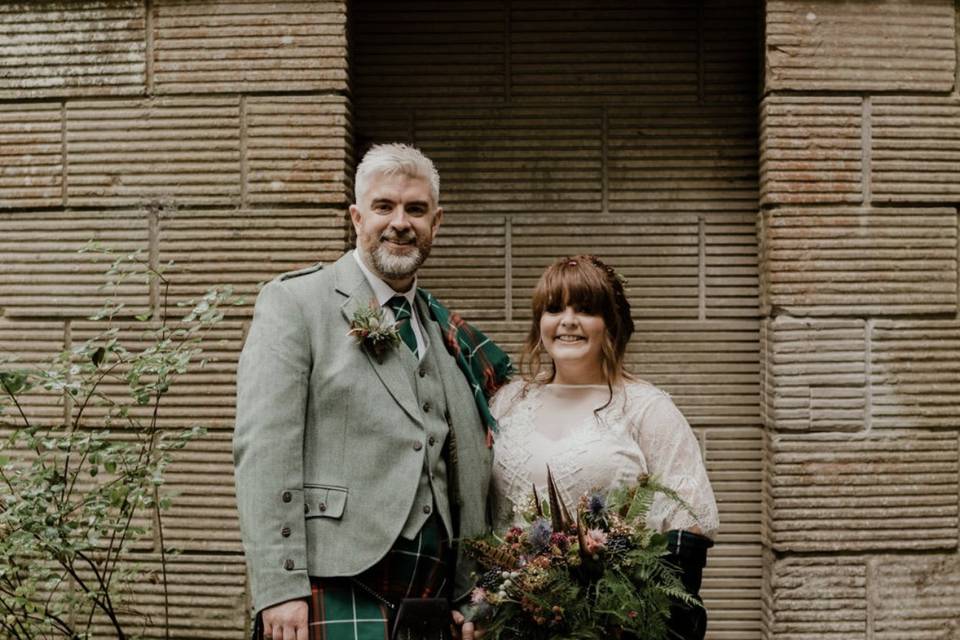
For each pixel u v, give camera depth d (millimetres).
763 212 3125
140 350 3072
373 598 2082
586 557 1975
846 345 3012
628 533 2012
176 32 3057
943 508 3016
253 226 3045
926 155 3031
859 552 3008
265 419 2066
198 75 3055
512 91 3375
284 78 3033
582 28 3361
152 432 2730
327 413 2139
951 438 3023
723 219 3338
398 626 2039
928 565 3010
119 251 3078
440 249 3379
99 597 2889
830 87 3012
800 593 2994
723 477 3303
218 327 3043
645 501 2064
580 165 3363
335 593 2064
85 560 2854
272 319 2170
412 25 3371
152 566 3043
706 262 3334
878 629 3004
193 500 3035
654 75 3355
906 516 3010
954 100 3037
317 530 2072
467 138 3381
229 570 3027
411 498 2090
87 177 3088
